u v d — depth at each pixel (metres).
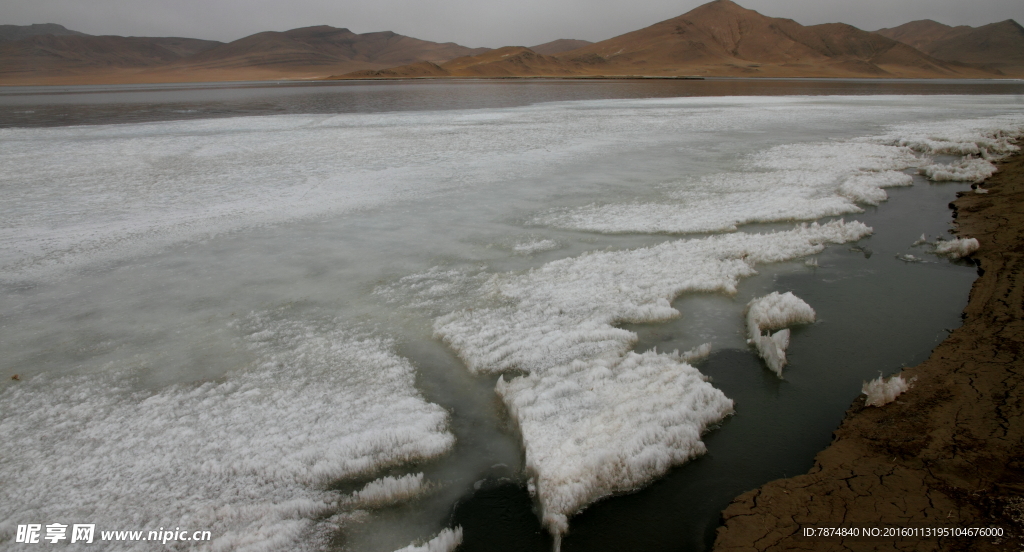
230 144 18.59
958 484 3.13
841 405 4.23
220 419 4.13
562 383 4.35
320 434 3.94
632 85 78.88
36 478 3.57
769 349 4.82
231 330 5.52
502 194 11.05
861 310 5.80
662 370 4.55
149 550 3.03
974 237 7.86
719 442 3.86
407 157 15.50
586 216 9.39
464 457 3.81
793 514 3.05
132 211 9.95
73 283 6.72
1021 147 15.98
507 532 3.19
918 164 13.63
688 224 8.73
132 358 5.01
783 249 7.55
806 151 15.72
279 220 9.33
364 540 3.14
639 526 3.17
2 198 10.91
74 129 24.28
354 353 5.07
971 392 3.98
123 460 3.73
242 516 3.24
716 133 20.22
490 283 6.59
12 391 4.52
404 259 7.46
